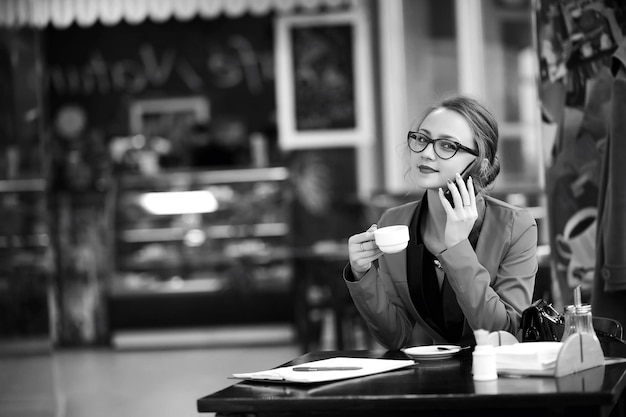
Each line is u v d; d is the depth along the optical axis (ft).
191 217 43.04
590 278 16.38
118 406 27.55
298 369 9.98
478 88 41.75
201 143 45.78
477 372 9.05
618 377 8.93
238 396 8.74
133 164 45.37
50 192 42.83
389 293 12.74
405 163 13.01
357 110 43.91
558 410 8.38
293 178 43.57
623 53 14.12
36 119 26.12
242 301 42.27
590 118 16.19
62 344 42.70
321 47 43.91
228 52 47.62
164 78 47.65
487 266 11.97
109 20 39.19
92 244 42.83
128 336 42.65
